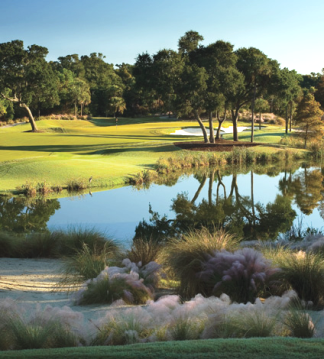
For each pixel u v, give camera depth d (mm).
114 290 6457
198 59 50719
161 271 7676
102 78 125688
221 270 6953
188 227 17766
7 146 49750
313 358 2895
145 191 27703
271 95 53375
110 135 64188
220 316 4660
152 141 53000
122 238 14922
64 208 21844
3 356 3154
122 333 4418
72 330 4539
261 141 55625
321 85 99625
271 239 15203
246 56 51250
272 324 4629
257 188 29297
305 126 53156
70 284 7371
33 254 10906
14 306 4973
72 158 38625
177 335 4406
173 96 46094
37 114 102375
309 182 31922
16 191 25750
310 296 6461
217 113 54219
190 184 30906
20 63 66000
